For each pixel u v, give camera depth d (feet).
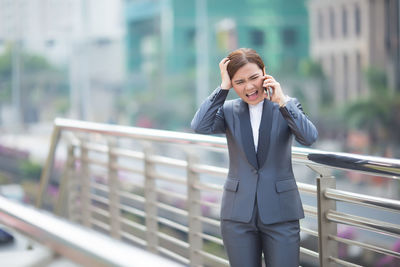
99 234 2.56
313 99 100.17
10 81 99.55
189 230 10.26
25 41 101.71
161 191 11.16
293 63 102.68
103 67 107.04
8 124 99.25
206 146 9.59
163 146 69.62
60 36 103.86
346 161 6.70
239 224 6.53
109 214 12.98
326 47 100.99
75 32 105.09
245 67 6.34
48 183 14.19
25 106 100.53
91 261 2.30
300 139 6.26
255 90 6.36
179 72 105.60
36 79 102.12
